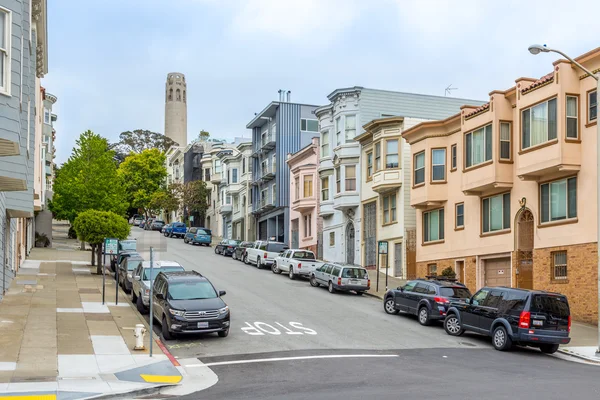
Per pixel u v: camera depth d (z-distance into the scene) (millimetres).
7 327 19172
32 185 25562
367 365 15758
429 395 11836
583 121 24594
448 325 21609
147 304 23141
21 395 12023
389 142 38906
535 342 18609
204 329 19000
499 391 12266
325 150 46812
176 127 156875
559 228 25469
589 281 23891
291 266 37562
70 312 22578
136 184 93688
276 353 17453
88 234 34094
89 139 47094
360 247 42656
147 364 15438
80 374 14180
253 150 65000
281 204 56906
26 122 18875
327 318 24062
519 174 26734
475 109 31094
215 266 42562
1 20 16234
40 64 29500
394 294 25578
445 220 33781
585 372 15180
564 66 24766
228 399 11859
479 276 30766
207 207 82875
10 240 28938
